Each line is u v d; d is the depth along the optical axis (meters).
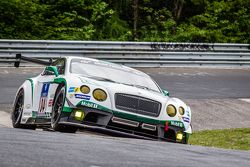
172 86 55.25
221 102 49.66
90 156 13.73
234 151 20.12
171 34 88.56
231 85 58.88
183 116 26.33
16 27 78.19
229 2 92.19
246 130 38.97
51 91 26.62
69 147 15.53
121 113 24.91
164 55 67.31
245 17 89.81
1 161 11.84
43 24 80.25
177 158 15.10
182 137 26.22
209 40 85.44
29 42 60.94
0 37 76.19
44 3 86.69
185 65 68.44
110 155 14.30
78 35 80.06
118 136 25.12
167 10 94.88
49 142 16.62
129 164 12.73
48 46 62.03
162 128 25.66
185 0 98.00
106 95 24.94
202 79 61.00
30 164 11.66
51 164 11.84
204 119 43.78
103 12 86.44
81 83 24.98
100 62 28.80
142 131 25.45
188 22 95.31
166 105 25.94
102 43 64.56
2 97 44.88
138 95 25.31
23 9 79.56
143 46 66.31
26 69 58.91
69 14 82.31
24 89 29.81
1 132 19.09
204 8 96.81
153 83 28.92
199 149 19.39
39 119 27.62
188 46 68.56
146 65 66.44
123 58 65.44
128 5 94.06
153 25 89.38
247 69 71.31
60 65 28.67
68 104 24.69
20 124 30.06
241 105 49.41
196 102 48.72
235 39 86.19
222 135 37.19
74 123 24.48
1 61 59.53
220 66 70.38
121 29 85.81
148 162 13.48
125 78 27.86
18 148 14.32
